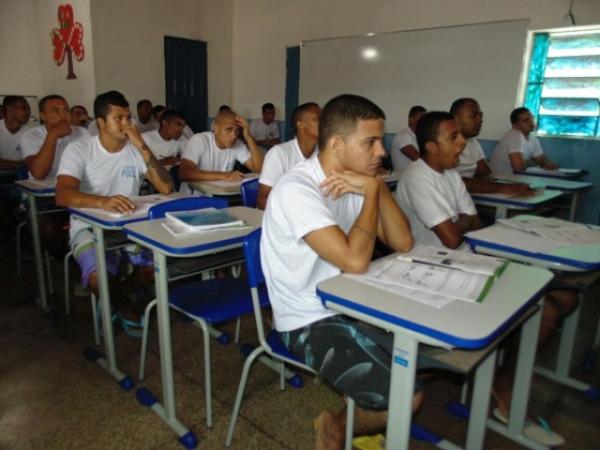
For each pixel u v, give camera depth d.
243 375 1.49
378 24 5.21
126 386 1.84
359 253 1.12
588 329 2.48
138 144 2.28
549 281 1.13
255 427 1.65
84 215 1.81
